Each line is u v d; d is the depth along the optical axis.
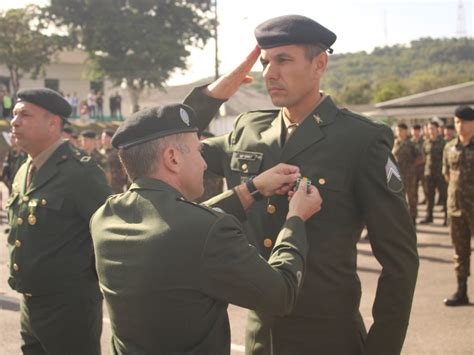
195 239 1.66
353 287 2.19
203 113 2.46
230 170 2.37
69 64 40.56
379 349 2.14
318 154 2.15
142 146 1.81
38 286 2.95
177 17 37.50
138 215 1.77
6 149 27.00
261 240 2.21
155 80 35.78
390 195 2.06
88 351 3.05
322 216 2.12
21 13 33.78
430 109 26.86
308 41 2.07
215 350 1.73
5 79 38.06
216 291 1.67
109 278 1.76
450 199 5.88
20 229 3.02
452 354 4.44
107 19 35.16
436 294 6.16
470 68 155.62
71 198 2.98
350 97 80.94
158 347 1.69
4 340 4.82
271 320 2.18
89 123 32.97
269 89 2.14
